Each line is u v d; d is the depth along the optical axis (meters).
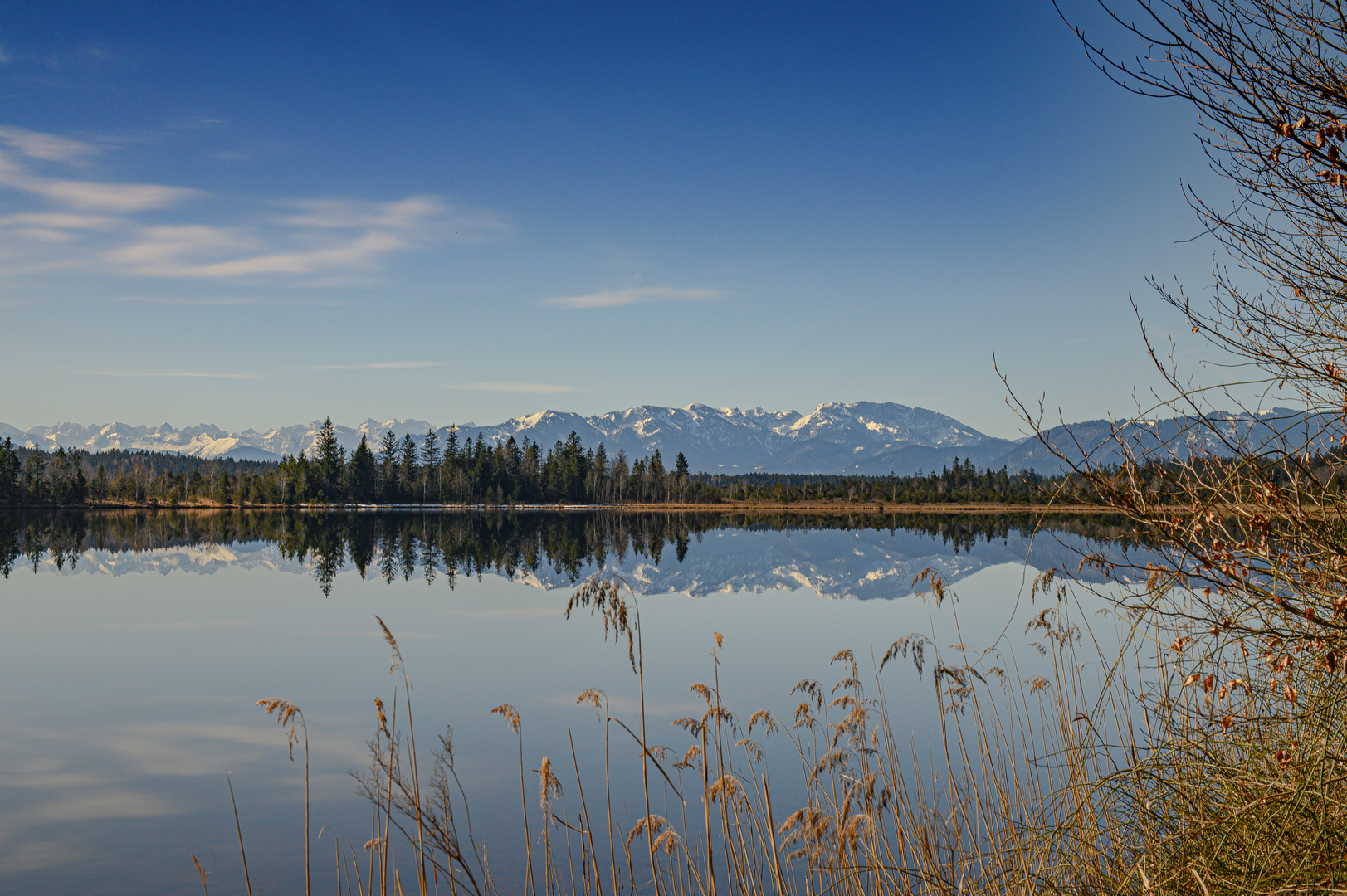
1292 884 3.85
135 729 13.20
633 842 8.53
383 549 48.97
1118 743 8.12
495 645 19.62
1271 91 3.42
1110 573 4.20
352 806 9.87
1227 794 4.63
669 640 20.09
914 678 14.77
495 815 9.41
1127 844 5.38
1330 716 3.91
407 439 138.38
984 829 7.51
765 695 14.07
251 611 25.47
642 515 103.69
